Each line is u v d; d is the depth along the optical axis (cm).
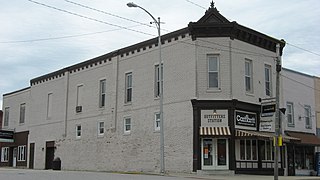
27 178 1912
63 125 4188
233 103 2852
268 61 3288
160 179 2084
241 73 3002
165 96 3114
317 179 2734
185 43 3011
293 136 3462
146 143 3231
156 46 3269
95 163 3712
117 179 1981
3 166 5200
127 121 3466
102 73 3794
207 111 2852
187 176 2533
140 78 3378
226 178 2422
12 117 5266
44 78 4634
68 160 4050
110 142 3584
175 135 2986
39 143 4556
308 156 3697
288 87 3597
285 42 3419
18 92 5200
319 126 3916
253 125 3023
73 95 4131
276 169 2364
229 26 2920
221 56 2914
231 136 2797
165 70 3148
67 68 4244
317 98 3947
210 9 2931
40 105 4653
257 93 3114
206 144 2814
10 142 5109
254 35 3127
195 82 2891
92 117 3834
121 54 3600
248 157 2944
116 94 3584
